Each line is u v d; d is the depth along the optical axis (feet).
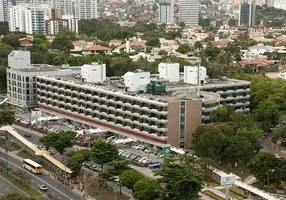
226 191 645.51
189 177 622.54
